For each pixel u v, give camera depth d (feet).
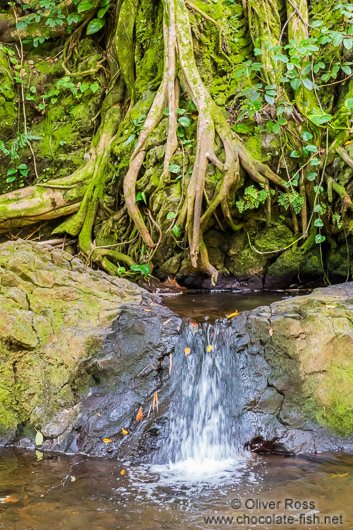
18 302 14.15
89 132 23.12
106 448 12.56
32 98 23.24
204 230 20.21
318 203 19.93
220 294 20.17
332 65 20.29
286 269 20.88
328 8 20.70
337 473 11.52
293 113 19.62
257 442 12.83
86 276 15.80
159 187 19.61
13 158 22.81
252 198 19.43
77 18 22.89
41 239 22.76
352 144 19.10
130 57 21.90
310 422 13.16
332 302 14.30
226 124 19.21
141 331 14.15
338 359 13.65
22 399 13.64
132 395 13.38
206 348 14.15
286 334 13.75
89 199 21.85
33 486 10.90
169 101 19.75
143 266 20.01
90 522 9.43
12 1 24.13
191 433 13.16
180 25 19.85
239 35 20.81
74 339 14.01
